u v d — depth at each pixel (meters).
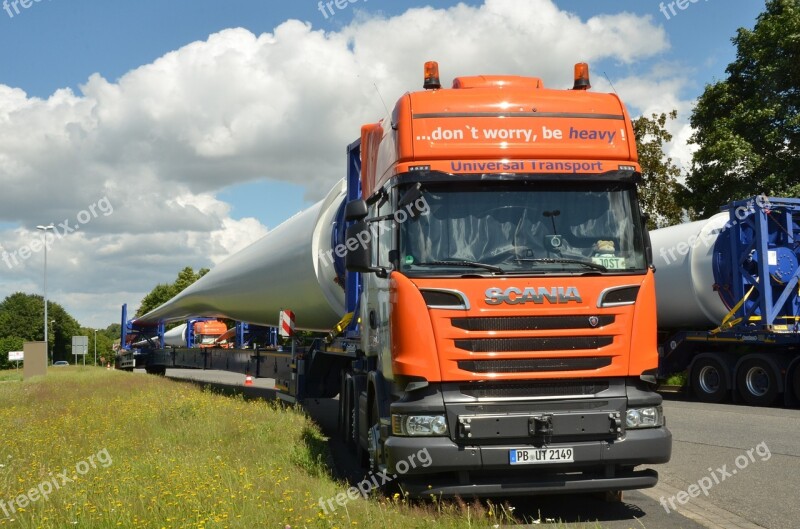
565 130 7.51
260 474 8.03
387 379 7.70
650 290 7.14
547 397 6.81
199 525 5.77
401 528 6.07
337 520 6.19
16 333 107.44
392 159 7.65
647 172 30.02
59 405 17.02
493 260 7.09
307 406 14.27
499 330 6.82
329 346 12.51
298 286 14.09
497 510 7.34
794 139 26.97
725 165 27.03
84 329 123.75
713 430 12.38
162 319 33.28
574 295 6.91
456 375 6.74
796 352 16.69
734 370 17.42
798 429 12.24
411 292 6.91
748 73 28.28
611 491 7.67
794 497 7.69
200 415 12.94
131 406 14.94
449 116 7.45
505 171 7.31
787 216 17.31
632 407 6.93
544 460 6.71
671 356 19.22
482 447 6.70
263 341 21.98
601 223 7.33
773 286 17.45
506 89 7.64
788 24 26.64
